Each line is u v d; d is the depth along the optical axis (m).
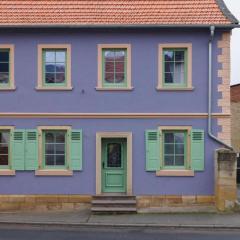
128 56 20.31
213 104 20.27
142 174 20.27
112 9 20.86
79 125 20.34
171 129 20.28
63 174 20.28
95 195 20.16
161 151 20.30
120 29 20.31
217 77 20.28
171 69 20.45
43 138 20.42
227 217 18.50
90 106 20.33
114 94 20.34
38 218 18.58
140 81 20.33
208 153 20.25
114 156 20.70
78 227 17.39
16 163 20.31
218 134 20.22
